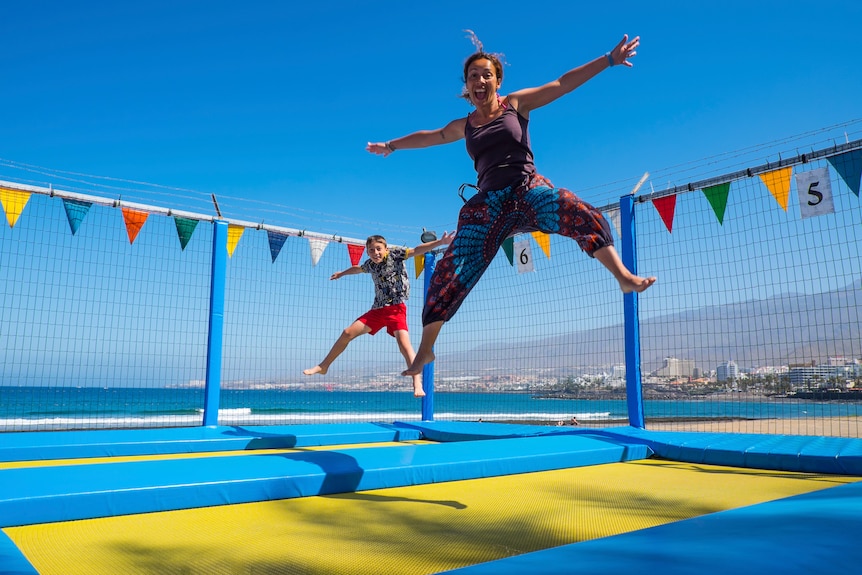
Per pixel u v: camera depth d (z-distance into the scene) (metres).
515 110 2.59
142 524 2.31
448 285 2.61
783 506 1.81
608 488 3.19
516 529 2.27
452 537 2.14
